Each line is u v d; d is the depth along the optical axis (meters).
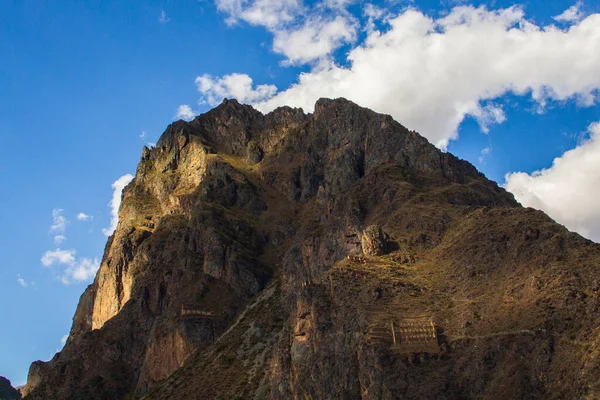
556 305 145.88
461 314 160.00
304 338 177.50
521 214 187.38
